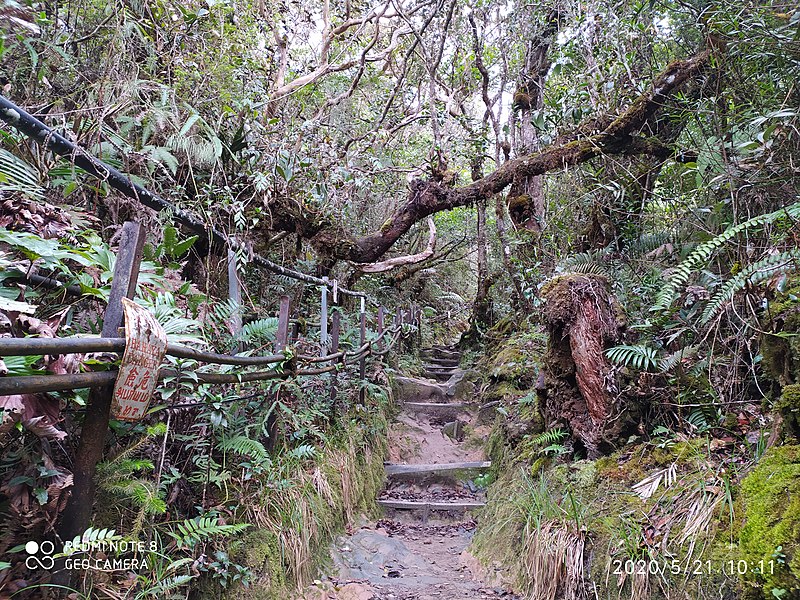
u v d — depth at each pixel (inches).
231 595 80.2
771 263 89.7
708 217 136.4
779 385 96.1
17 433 53.4
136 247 57.7
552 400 136.5
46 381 43.0
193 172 126.9
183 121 121.7
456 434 235.0
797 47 113.9
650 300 135.7
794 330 84.2
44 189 85.2
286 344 106.4
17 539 52.5
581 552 97.7
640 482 101.3
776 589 63.7
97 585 58.2
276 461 110.4
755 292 98.1
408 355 326.0
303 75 218.1
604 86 173.5
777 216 94.0
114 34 109.9
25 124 63.5
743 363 105.3
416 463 210.7
